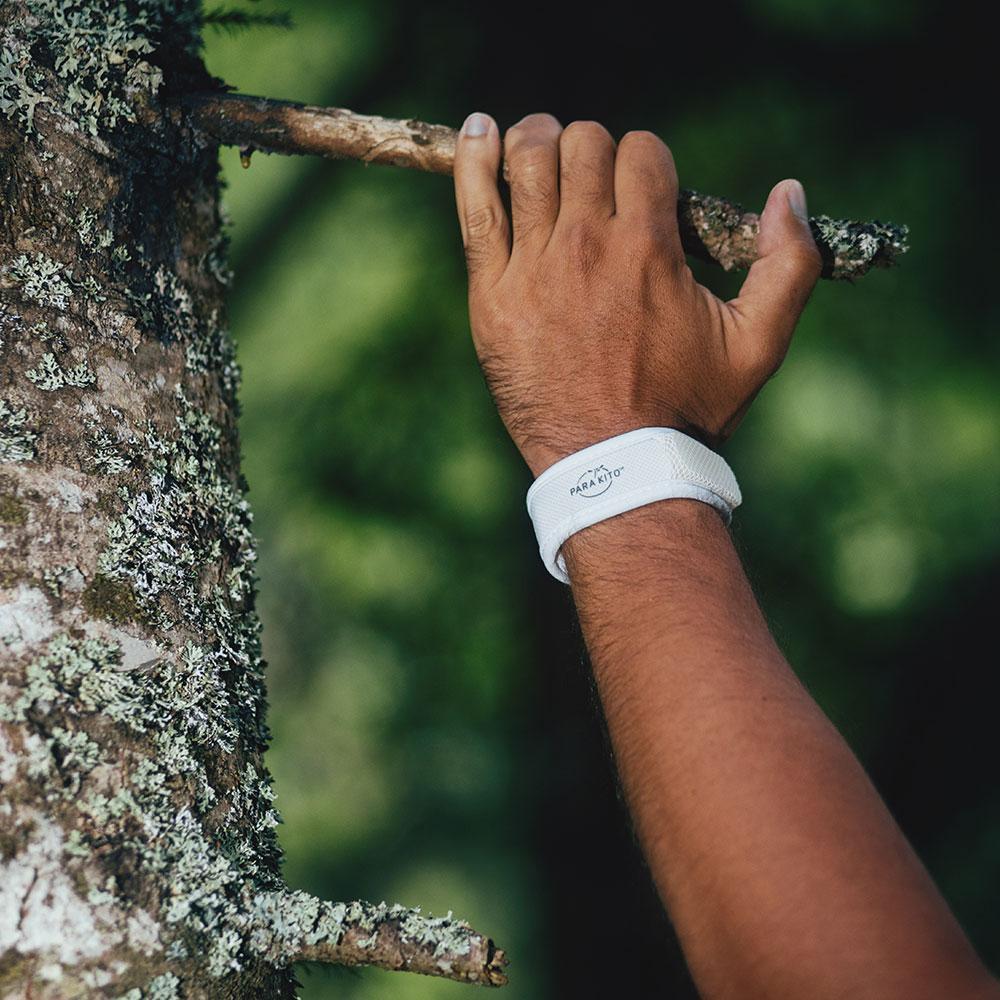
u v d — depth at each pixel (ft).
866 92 12.05
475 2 11.84
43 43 3.12
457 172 3.30
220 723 2.88
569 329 3.11
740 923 2.21
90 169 3.16
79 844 2.47
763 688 2.47
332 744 13.33
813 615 12.59
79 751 2.55
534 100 11.80
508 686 13.15
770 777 2.32
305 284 12.71
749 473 12.64
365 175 12.82
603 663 2.66
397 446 12.55
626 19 11.54
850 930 2.12
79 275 3.07
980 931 10.83
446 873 12.87
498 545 12.80
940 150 11.97
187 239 3.62
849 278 3.54
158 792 2.62
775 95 12.02
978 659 12.00
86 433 2.91
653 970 11.51
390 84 12.08
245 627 3.24
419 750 13.33
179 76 3.53
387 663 13.16
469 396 12.48
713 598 2.65
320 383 12.55
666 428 2.94
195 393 3.38
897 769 11.87
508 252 3.26
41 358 2.91
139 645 2.76
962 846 11.28
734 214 3.43
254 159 13.12
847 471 12.46
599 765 12.32
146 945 2.46
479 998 11.89
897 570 12.52
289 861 12.98
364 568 12.76
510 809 13.03
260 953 2.66
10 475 2.75
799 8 11.73
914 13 11.75
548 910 12.37
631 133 3.32
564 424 3.05
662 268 3.16
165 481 3.07
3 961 2.33
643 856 2.48
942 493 12.41
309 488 12.66
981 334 12.21
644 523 2.81
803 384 12.44
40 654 2.61
